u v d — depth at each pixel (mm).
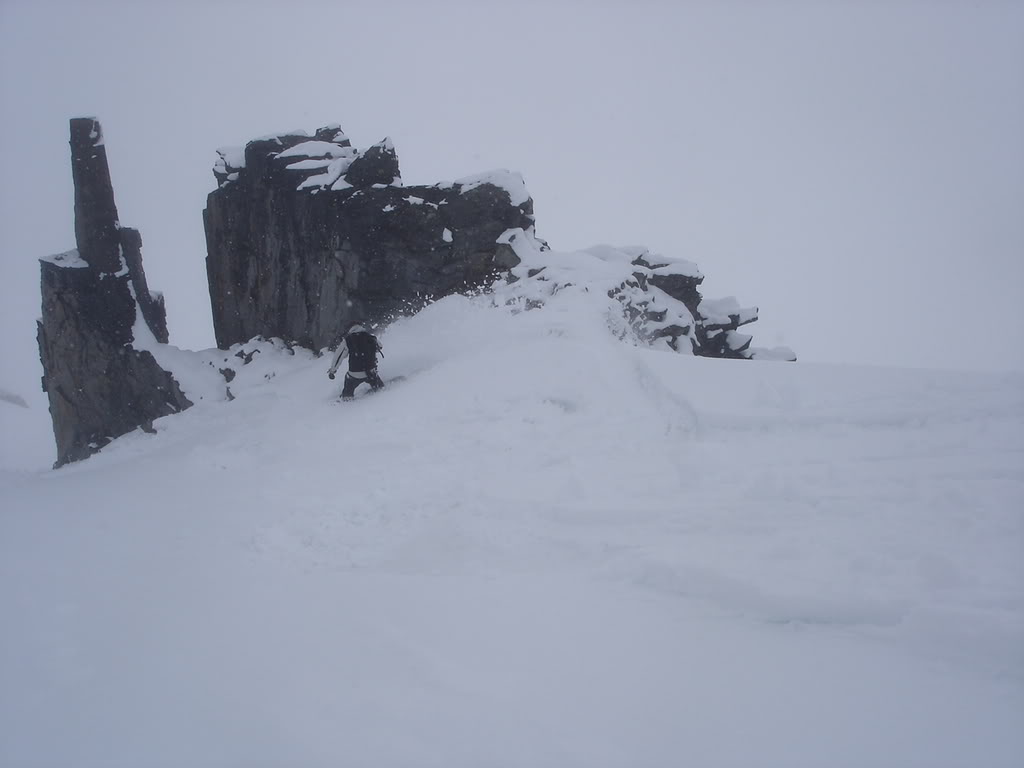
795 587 4125
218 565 6020
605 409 9953
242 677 3777
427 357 14242
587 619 4238
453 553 5727
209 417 16172
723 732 3029
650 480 6656
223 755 3037
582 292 14828
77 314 18516
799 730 3014
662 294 18547
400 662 3830
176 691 3676
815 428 7980
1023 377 9109
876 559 4359
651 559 4793
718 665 3590
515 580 5023
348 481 8422
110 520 7887
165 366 18578
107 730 3324
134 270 20891
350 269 17062
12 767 3043
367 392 13609
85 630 4652
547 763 2871
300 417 13281
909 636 3688
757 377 10469
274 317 19812
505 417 10000
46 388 19500
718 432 8398
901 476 5848
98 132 18844
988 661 3404
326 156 19578
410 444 9641
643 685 3443
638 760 2871
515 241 17047
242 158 21375
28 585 5672
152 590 5430
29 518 8320
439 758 2932
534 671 3641
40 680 3930
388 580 5312
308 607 4812
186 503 8445
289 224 19031
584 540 5457
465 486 7324
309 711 3357
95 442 18688
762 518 5316
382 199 17047
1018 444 6473
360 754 2980
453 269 17000
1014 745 2809
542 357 11898
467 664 3758
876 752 2832
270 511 7605
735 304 19875
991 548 4426
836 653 3629
